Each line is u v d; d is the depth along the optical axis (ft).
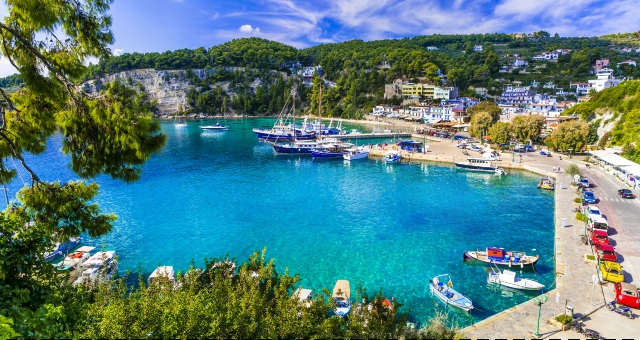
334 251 152.76
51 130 43.29
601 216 162.09
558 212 184.34
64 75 40.55
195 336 47.11
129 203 216.13
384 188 254.06
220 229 176.86
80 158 43.75
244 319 52.29
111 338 44.27
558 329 89.20
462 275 131.44
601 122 385.29
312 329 54.49
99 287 61.00
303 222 186.70
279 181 275.59
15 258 38.22
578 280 113.50
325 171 312.50
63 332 33.45
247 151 414.82
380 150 390.01
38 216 45.16
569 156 330.13
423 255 148.46
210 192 242.17
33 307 38.55
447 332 68.13
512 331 89.10
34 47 38.70
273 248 156.04
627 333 86.63
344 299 108.78
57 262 133.49
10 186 236.43
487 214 197.67
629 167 243.19
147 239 164.25
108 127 41.16
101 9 41.57
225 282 63.46
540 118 399.24
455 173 299.79
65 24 39.63
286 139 480.64
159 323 47.57
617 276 109.91
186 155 387.55
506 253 139.23
